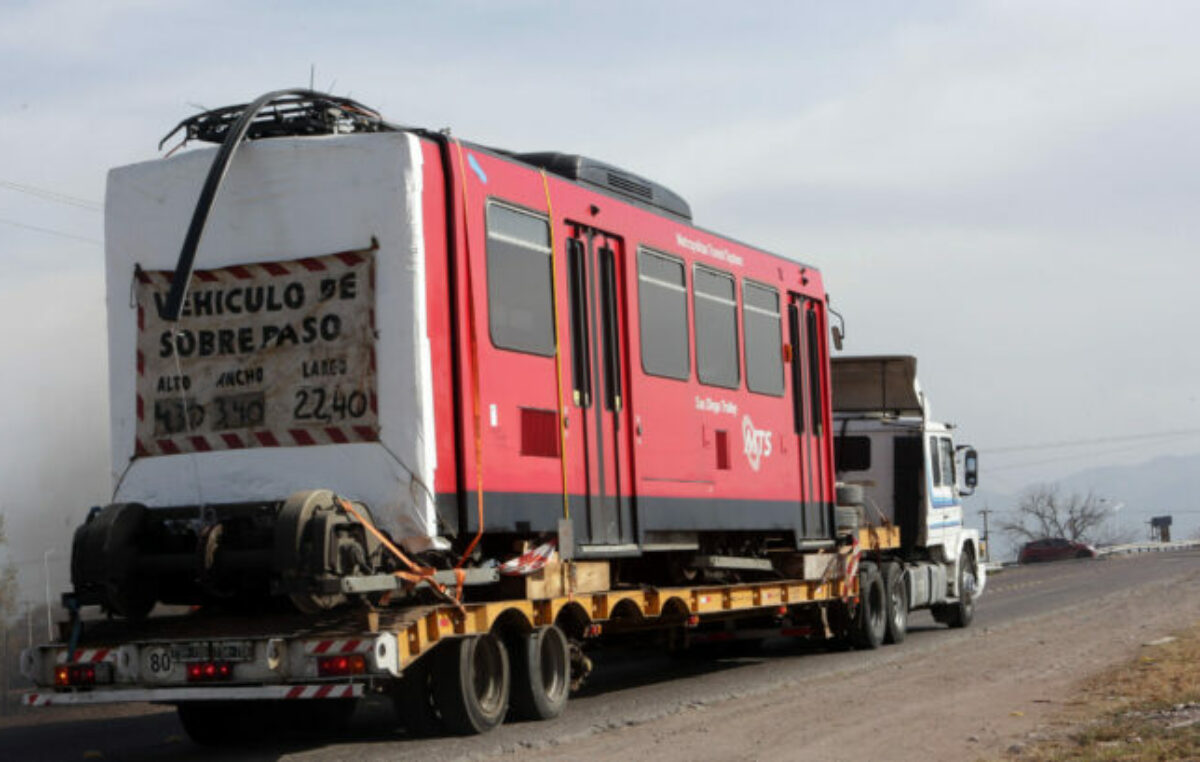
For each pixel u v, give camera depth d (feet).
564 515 43.14
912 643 70.79
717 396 54.13
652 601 49.16
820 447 64.13
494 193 40.75
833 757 33.50
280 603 38.37
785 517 59.57
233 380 38.52
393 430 36.99
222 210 38.91
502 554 41.63
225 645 35.96
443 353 37.99
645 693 50.19
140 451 39.32
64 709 54.39
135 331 39.75
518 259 41.73
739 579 57.82
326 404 37.58
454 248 38.60
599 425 45.78
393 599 37.70
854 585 66.23
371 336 37.27
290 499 35.06
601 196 47.01
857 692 46.80
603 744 36.58
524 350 41.60
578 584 44.14
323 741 40.34
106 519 37.35
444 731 38.86
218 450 38.47
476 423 38.83
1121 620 76.54
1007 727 37.58
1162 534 374.02
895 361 78.23
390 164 37.45
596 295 46.32
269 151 38.50
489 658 39.93
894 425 78.54
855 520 66.90
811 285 64.54
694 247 53.31
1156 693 43.09
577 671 45.09
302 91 38.81
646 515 48.06
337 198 37.86
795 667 58.95
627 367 47.70
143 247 39.81
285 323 38.09
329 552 34.53
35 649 37.76
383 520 36.86
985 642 66.69
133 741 43.24
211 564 36.37
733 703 45.37
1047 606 95.45
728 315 55.83
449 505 37.65
